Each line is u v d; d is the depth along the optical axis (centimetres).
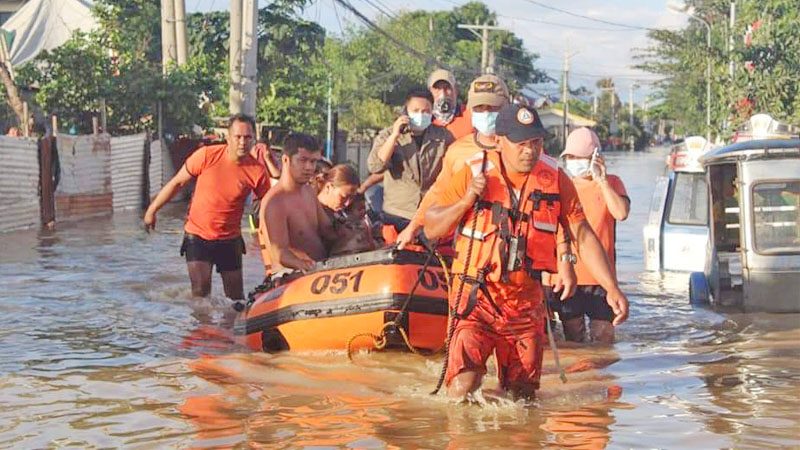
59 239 1825
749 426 596
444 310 809
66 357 827
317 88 3556
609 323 909
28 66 2886
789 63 2850
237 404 659
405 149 945
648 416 621
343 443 565
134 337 921
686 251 1384
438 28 7712
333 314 823
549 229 638
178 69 3055
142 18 3941
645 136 13638
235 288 1163
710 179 1120
